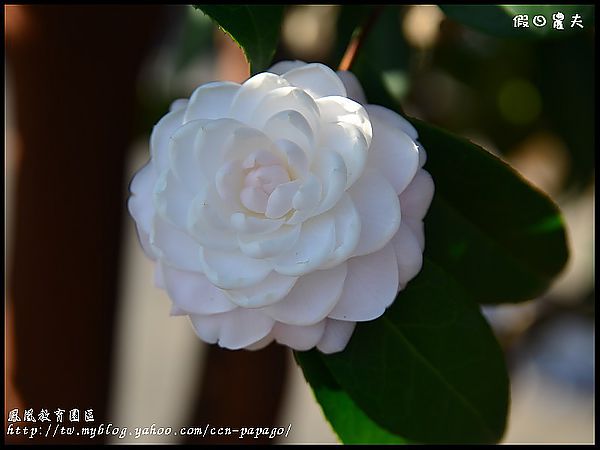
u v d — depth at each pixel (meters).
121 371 0.69
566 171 0.56
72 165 0.50
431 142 0.41
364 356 0.41
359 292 0.38
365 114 0.37
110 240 0.52
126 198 0.53
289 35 0.54
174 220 0.37
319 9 0.53
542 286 0.44
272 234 0.38
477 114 0.60
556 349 0.96
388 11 0.52
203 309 0.38
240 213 0.37
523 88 0.58
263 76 0.37
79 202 0.51
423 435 0.41
